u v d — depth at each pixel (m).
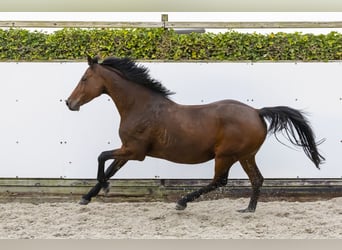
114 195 8.67
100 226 6.82
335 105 8.62
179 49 8.72
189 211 7.59
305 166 8.61
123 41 8.73
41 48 8.73
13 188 8.73
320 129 8.62
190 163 7.24
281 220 7.12
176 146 7.05
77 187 8.71
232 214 7.39
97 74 7.27
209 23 8.78
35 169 8.61
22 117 8.60
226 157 7.01
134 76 7.25
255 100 8.62
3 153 8.59
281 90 8.62
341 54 8.73
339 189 8.76
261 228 6.73
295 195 8.74
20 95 8.60
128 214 7.48
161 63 8.59
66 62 8.60
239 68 8.60
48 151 8.62
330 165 8.62
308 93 8.62
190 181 8.69
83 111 8.60
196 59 8.75
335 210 7.68
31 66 8.59
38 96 8.60
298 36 8.77
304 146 7.19
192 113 7.10
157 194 8.71
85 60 8.71
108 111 8.61
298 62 8.61
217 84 8.61
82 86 7.29
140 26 8.79
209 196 8.70
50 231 6.56
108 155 7.20
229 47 8.77
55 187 8.72
